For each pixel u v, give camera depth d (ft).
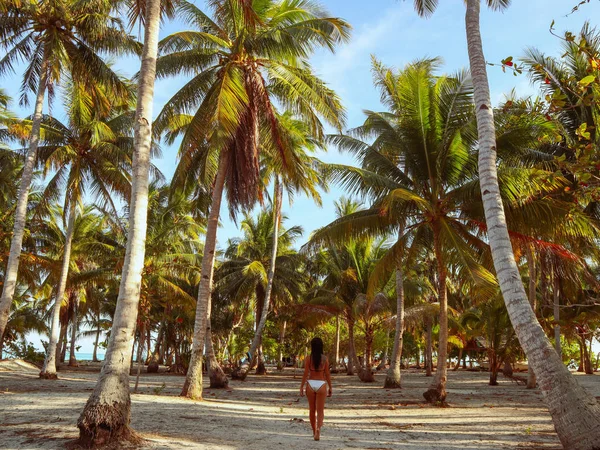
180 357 121.49
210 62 52.11
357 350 148.36
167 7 36.06
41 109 54.80
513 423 34.40
